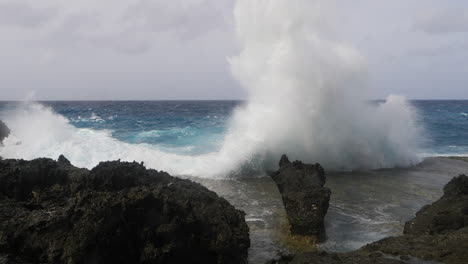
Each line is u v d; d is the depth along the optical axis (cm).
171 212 675
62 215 654
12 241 619
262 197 1170
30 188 852
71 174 887
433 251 645
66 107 8469
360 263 610
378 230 895
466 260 606
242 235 738
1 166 877
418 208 1062
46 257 599
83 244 584
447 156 2078
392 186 1327
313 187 962
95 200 664
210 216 730
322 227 889
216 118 4719
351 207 1068
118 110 7138
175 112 6456
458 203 859
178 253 653
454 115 6053
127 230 644
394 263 607
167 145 2209
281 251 785
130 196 668
